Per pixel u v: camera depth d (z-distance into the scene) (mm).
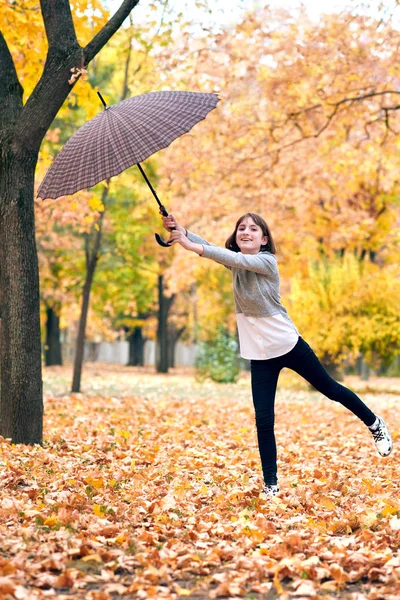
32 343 7699
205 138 15883
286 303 22484
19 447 7270
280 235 19656
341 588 3607
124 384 21875
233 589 3502
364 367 30578
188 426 10391
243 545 4164
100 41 7512
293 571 3748
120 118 4531
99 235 17078
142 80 15367
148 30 12047
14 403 7641
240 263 5027
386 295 20078
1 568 3553
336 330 20047
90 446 7918
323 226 21156
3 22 9484
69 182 4453
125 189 21078
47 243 22531
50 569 3715
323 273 20719
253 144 15406
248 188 17156
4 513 4691
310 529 4535
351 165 17656
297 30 13320
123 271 28219
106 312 40844
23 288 7633
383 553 4008
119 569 3807
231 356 24922
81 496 5090
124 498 5266
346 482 6180
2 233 7664
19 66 10188
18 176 7594
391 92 13016
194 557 3877
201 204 18094
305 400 16641
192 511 4984
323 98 13766
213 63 13523
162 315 34344
